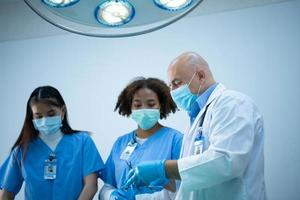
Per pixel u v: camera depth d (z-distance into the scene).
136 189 1.47
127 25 0.82
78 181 1.65
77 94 2.43
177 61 1.39
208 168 1.03
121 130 2.28
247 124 1.09
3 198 1.68
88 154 1.70
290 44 2.06
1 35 2.69
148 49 2.35
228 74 2.13
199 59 1.40
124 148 1.72
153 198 1.47
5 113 2.54
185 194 1.20
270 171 1.93
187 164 1.06
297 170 1.88
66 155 1.68
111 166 1.72
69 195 1.61
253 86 2.06
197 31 2.27
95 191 1.63
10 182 1.70
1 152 2.47
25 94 2.53
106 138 2.30
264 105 2.01
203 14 2.28
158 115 1.66
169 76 1.41
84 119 2.38
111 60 2.42
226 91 1.28
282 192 1.88
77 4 0.77
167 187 1.46
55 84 2.49
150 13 0.79
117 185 1.62
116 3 0.77
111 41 2.45
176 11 0.78
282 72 2.03
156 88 1.70
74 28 0.86
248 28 2.17
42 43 2.60
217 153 1.04
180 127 2.16
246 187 1.13
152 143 1.64
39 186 1.62
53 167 1.64
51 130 1.66
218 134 1.10
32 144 1.72
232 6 2.24
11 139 2.48
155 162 1.11
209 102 1.30
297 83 1.99
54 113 1.66
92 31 0.91
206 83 1.38
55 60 2.54
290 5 2.12
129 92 1.71
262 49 2.10
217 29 2.23
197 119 1.32
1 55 2.65
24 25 2.67
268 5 2.16
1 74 2.62
